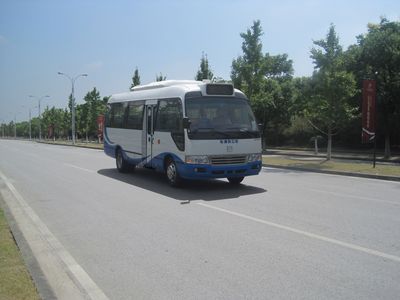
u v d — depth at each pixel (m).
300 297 4.77
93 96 69.38
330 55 22.34
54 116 97.62
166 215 9.03
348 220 8.41
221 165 11.89
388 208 9.64
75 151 35.88
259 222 8.27
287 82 38.34
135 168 18.75
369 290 4.95
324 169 17.89
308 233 7.43
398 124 28.22
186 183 13.36
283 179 15.27
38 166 20.64
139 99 15.36
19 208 10.06
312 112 23.64
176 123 12.45
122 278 5.47
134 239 7.22
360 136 40.09
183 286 5.14
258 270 5.63
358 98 27.53
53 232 7.82
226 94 12.52
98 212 9.48
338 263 5.88
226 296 4.83
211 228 7.85
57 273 5.72
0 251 6.18
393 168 17.67
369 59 28.45
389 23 30.80
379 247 6.60
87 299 4.86
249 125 12.53
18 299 4.52
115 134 17.56
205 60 36.31
